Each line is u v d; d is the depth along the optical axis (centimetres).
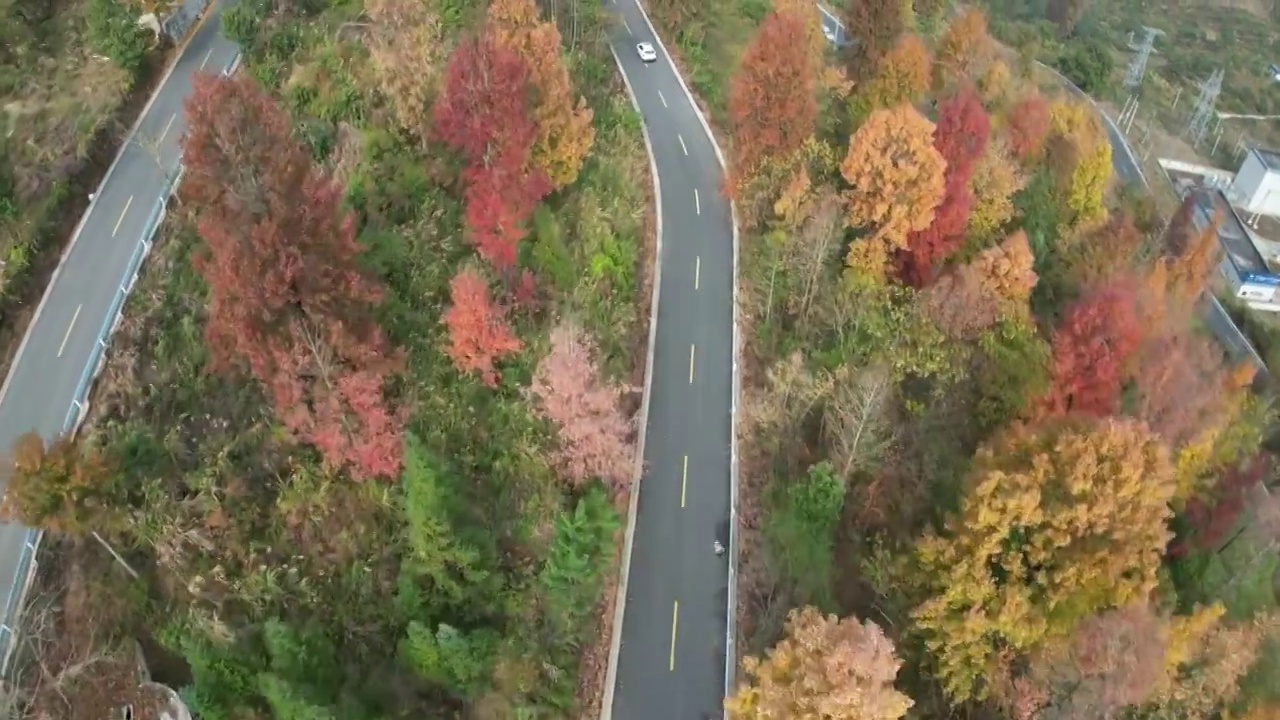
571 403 4406
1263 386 7544
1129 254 6438
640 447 5044
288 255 3859
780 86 5231
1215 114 12812
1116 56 13650
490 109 4788
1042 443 4000
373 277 4775
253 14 6525
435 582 4309
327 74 6353
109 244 5606
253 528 4509
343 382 4212
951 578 3869
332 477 4588
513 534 4544
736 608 4475
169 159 6075
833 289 5438
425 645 4012
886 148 4925
